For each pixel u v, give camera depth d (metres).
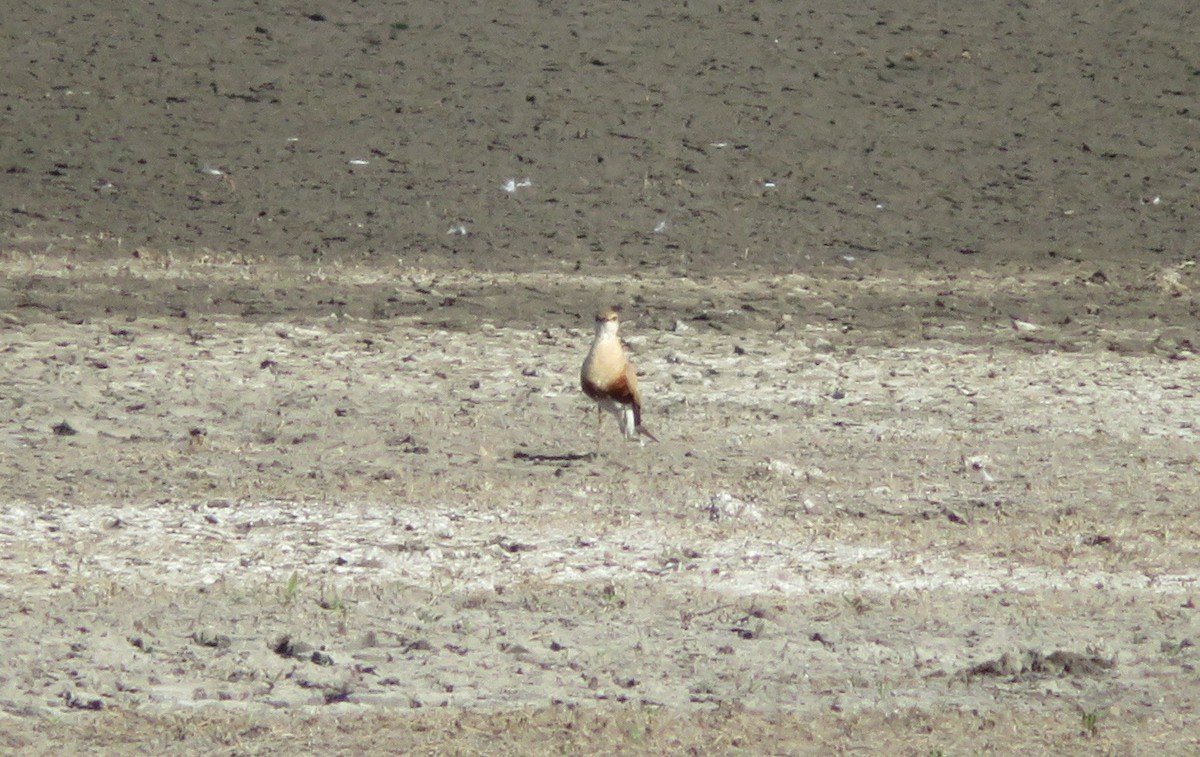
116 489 33.19
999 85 96.19
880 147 87.19
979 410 44.22
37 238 67.31
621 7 103.69
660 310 57.59
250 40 96.62
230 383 44.22
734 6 104.62
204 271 62.53
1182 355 52.97
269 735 20.81
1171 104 95.12
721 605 27.06
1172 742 21.67
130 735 20.69
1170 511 34.47
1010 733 21.80
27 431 38.31
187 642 24.14
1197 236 76.62
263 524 30.81
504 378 46.12
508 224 73.56
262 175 79.44
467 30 99.38
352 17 100.44
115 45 94.88
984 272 68.44
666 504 33.59
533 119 88.25
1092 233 76.38
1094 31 104.31
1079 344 54.34
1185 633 26.44
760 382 46.84
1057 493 35.78
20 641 23.75
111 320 52.31
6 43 93.88
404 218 73.81
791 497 34.56
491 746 20.69
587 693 22.80
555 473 35.97
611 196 78.62
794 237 73.56
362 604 26.25
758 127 88.69
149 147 82.44
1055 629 26.39
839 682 23.64
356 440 38.56
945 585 28.69
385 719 21.53
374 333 51.94
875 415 43.25
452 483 34.56
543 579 28.16
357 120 87.25
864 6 106.25
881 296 62.47
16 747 20.14
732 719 21.92
